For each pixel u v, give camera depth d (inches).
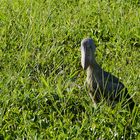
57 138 492.4
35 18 729.0
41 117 529.3
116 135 497.0
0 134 500.7
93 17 771.4
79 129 498.0
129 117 525.7
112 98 539.5
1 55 650.2
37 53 662.5
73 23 739.4
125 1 817.5
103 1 811.4
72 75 603.5
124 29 722.2
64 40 705.0
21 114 534.9
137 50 689.6
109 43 698.2
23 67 609.3
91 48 544.4
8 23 731.4
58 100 551.5
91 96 552.1
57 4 800.3
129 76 600.1
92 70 545.3
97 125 506.6
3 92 551.8
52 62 646.5
